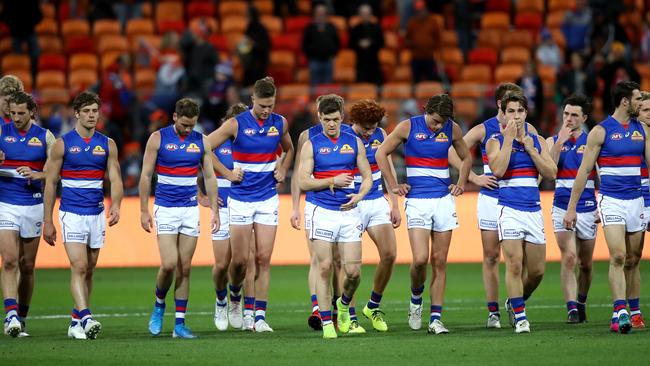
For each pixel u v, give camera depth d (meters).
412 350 33.78
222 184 42.75
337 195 37.81
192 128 38.84
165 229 38.44
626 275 39.56
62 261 69.31
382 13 98.38
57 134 75.38
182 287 38.69
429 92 79.62
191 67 80.38
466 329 40.34
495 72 90.50
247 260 41.06
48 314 47.91
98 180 38.84
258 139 40.78
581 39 90.62
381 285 40.47
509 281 38.59
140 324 43.72
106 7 96.69
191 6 97.00
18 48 91.12
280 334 39.41
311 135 41.59
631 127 38.34
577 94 41.84
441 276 39.19
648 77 91.38
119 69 77.44
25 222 39.44
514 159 38.47
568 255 41.75
